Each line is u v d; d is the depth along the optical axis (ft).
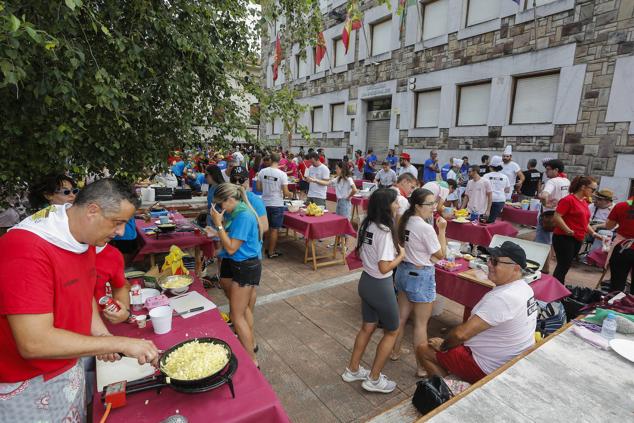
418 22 41.27
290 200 23.18
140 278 9.66
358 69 51.29
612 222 14.38
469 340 7.93
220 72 10.93
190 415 4.67
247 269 9.53
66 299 4.38
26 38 5.72
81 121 7.66
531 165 27.81
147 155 10.02
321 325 12.87
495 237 12.71
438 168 37.45
